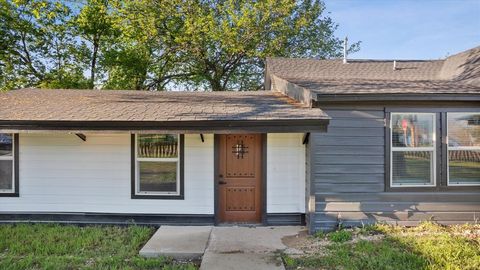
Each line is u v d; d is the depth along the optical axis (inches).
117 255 205.2
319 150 260.5
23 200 283.1
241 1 722.8
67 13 724.0
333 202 261.4
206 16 708.7
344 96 250.5
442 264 186.1
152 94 388.2
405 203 262.8
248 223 284.0
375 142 261.7
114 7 714.8
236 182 284.4
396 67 419.8
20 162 283.0
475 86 277.0
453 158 264.7
